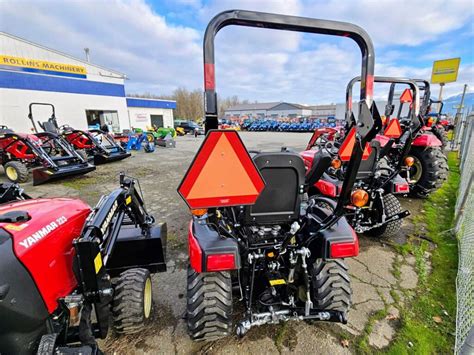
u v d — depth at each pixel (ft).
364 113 4.31
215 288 5.08
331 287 5.56
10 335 3.63
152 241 7.45
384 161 13.44
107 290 4.55
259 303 5.57
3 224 3.91
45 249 4.16
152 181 19.81
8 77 44.16
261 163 4.95
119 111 65.10
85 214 5.58
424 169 14.39
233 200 3.93
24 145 19.71
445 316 6.57
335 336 5.95
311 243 5.80
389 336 5.98
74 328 4.60
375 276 8.18
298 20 4.12
